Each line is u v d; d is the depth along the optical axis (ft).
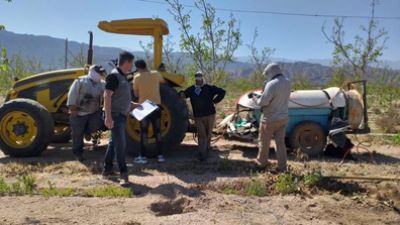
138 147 26.55
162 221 16.48
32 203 18.30
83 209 17.71
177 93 26.73
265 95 22.35
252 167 24.27
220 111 45.75
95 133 28.73
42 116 26.45
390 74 61.46
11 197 18.98
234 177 22.44
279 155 22.98
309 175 21.16
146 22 28.35
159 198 19.07
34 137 26.58
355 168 24.77
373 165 25.68
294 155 27.55
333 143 27.02
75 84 25.22
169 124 26.30
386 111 48.24
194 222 16.42
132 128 26.73
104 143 31.35
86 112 25.31
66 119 29.19
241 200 18.81
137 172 23.49
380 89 59.67
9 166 24.36
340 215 17.53
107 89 20.16
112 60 25.08
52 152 28.76
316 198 19.38
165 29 29.78
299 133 27.50
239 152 28.66
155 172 23.54
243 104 28.37
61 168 24.09
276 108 22.59
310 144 27.61
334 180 21.50
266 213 17.49
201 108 25.80
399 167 25.23
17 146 26.61
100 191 19.71
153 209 18.31
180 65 50.03
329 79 61.77
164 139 26.30
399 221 17.02
